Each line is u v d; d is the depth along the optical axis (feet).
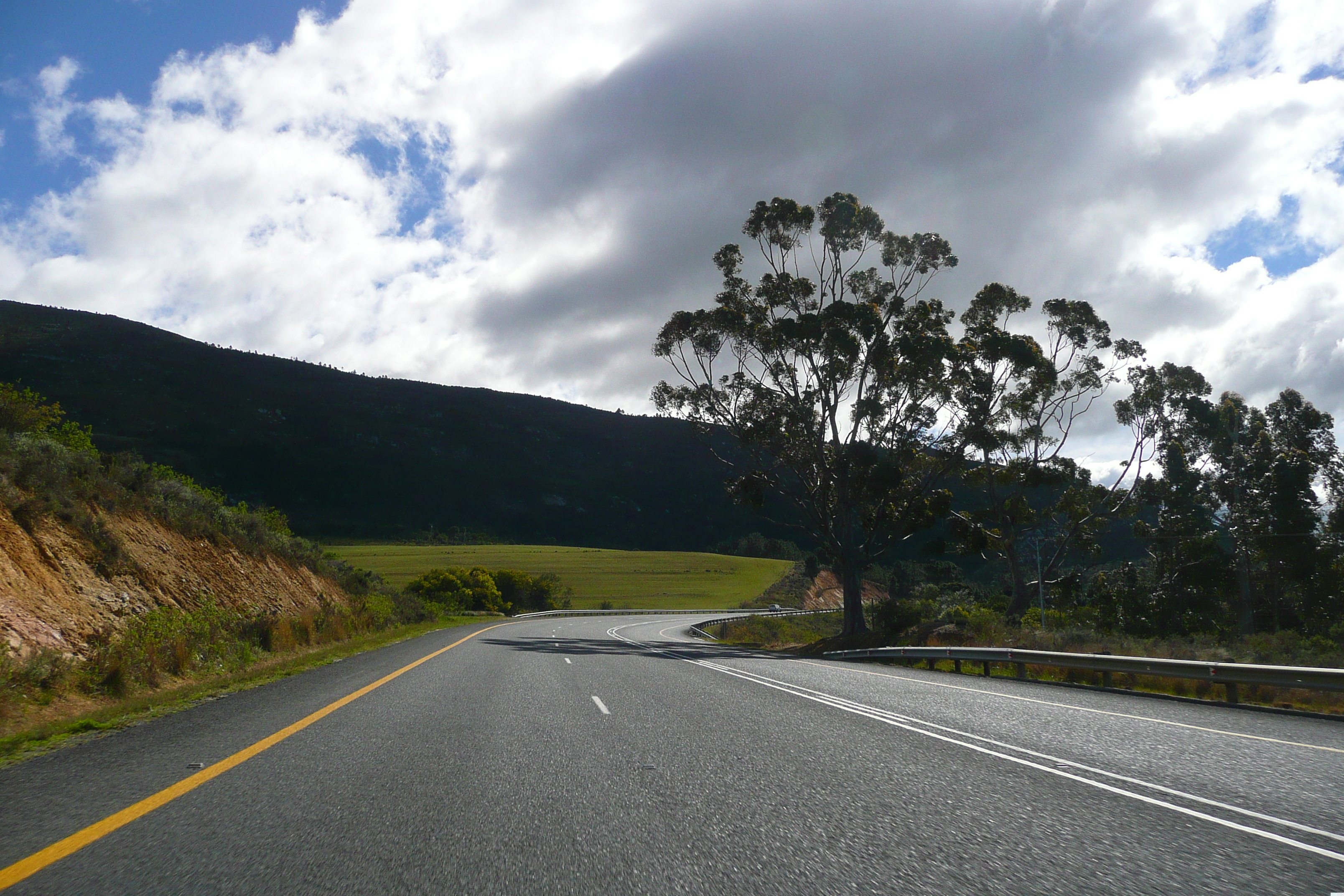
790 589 394.11
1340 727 34.22
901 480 130.52
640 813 18.37
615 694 42.16
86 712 34.86
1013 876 14.43
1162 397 167.53
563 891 13.39
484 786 20.83
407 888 13.44
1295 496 162.09
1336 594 158.71
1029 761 25.14
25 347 609.01
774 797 20.04
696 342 137.59
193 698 39.40
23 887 13.25
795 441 136.87
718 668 63.57
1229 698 44.80
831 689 48.08
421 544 524.11
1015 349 130.52
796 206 133.28
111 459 70.64
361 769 22.63
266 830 16.57
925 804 19.51
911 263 133.49
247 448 580.30
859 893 13.56
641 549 611.88
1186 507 168.55
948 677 61.57
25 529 50.37
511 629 141.69
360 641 83.56
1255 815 18.69
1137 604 169.78
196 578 68.95
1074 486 164.66
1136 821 18.11
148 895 13.01
